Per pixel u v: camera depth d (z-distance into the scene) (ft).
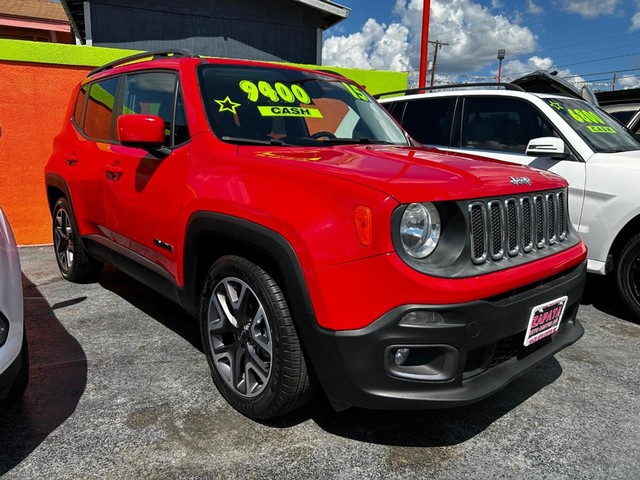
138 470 7.10
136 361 10.39
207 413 8.54
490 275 6.94
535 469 7.32
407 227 6.54
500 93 16.11
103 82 13.29
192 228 8.64
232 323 8.33
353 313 6.59
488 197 7.09
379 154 8.60
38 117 19.88
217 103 9.70
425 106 17.89
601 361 10.92
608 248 13.07
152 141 9.24
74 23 35.19
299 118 10.33
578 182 13.52
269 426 8.21
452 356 6.68
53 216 15.93
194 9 32.60
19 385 8.22
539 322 7.71
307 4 34.58
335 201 6.79
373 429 8.21
